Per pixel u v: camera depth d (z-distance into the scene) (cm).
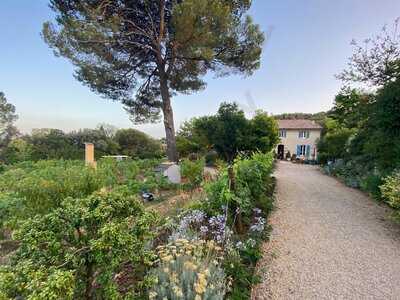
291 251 347
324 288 262
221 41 1054
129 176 843
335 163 1298
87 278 145
